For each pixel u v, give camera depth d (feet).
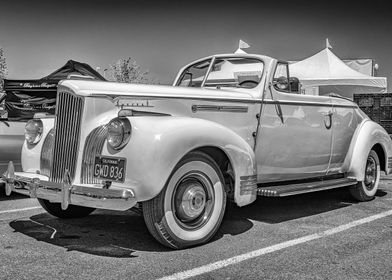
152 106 14.42
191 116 15.02
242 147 14.60
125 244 13.99
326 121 19.42
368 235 15.37
